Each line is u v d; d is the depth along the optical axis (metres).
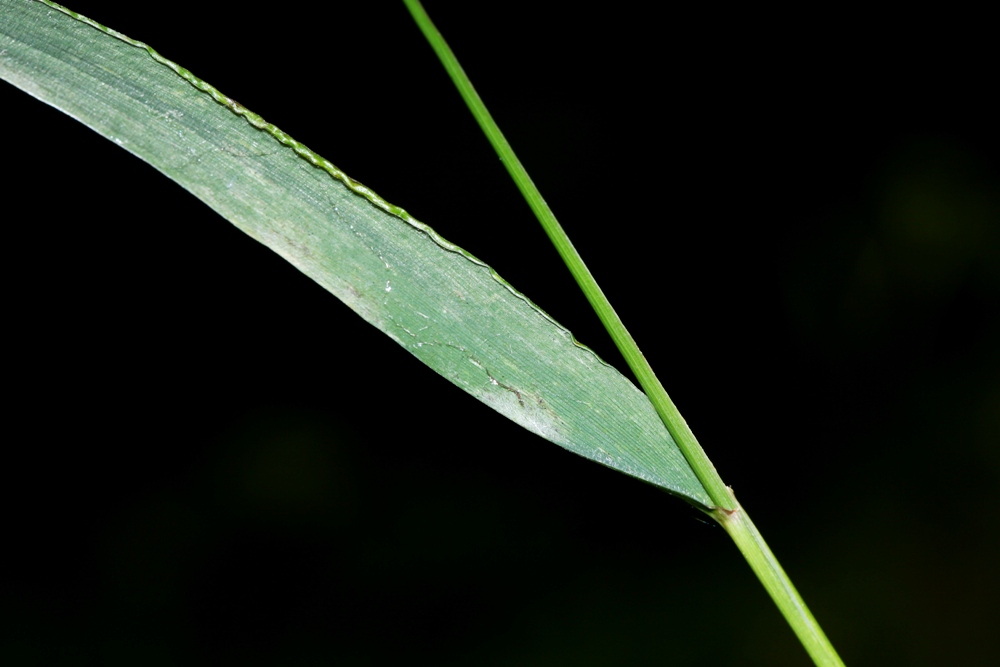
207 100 0.49
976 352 1.35
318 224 0.49
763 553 0.48
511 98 1.49
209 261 1.49
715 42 1.47
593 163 1.47
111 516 1.43
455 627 1.35
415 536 1.40
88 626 1.35
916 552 1.33
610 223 1.44
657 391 0.49
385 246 0.49
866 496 1.38
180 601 1.37
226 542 1.40
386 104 1.47
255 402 1.49
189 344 1.50
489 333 0.49
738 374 1.42
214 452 1.46
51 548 1.40
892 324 1.38
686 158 1.46
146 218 1.47
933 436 1.37
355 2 1.48
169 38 1.41
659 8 1.49
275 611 1.36
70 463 1.44
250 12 1.45
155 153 0.49
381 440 1.46
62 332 1.48
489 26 1.50
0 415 1.45
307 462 1.45
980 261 1.35
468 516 1.41
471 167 1.46
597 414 0.49
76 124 1.40
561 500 1.41
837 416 1.40
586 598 1.35
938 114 1.37
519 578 1.37
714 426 1.42
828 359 1.40
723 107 1.46
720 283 1.42
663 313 1.42
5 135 1.41
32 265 1.46
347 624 1.35
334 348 1.49
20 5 0.49
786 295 1.41
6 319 1.46
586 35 1.50
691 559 1.36
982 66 1.34
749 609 1.31
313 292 1.49
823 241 1.40
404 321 0.49
